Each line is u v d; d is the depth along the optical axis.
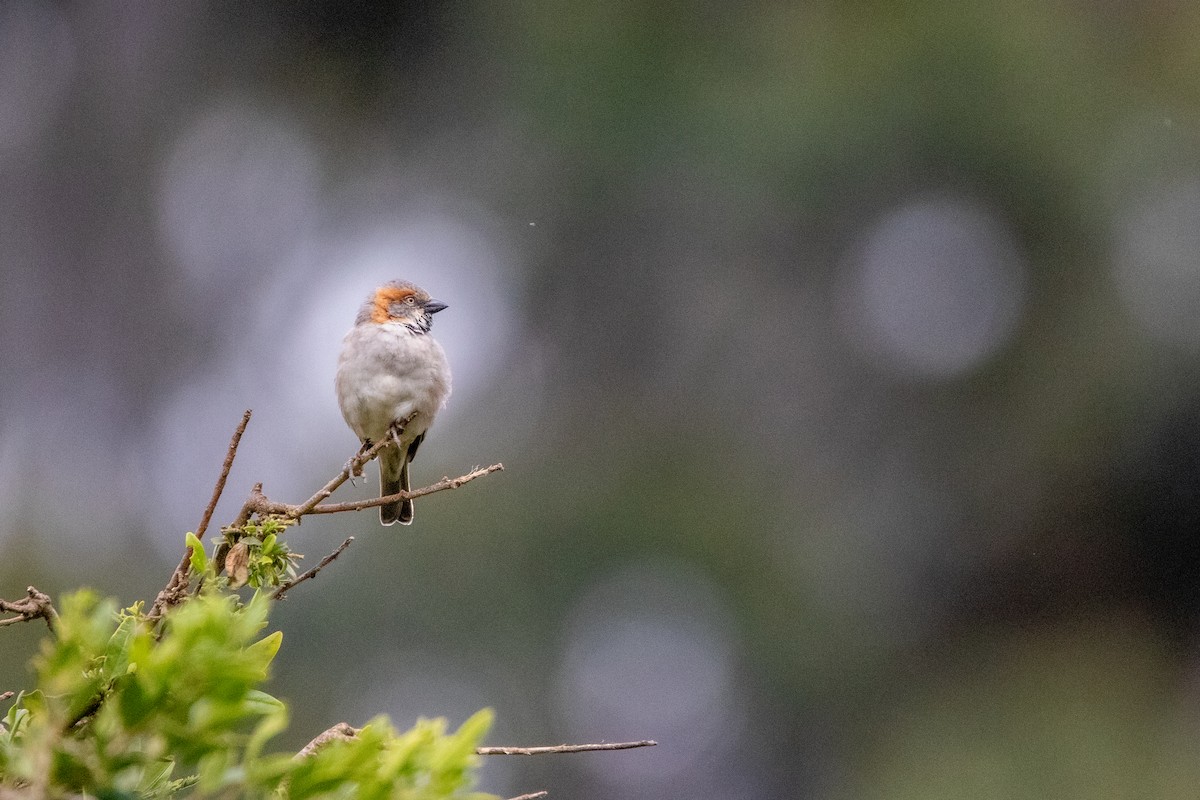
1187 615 17.95
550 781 17.84
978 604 18.22
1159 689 17.30
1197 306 17.30
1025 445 17.92
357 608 16.97
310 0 17.72
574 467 18.28
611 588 18.17
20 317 17.95
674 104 17.20
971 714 17.20
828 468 18.33
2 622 3.94
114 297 18.30
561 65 17.25
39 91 18.34
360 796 3.14
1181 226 17.53
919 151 17.27
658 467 18.19
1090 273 17.72
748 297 18.42
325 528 17.17
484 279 19.17
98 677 3.28
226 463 4.26
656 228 18.28
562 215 18.33
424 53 18.11
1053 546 18.17
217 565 4.45
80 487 17.34
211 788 3.03
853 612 17.92
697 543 17.84
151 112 18.27
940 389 18.23
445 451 18.30
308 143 18.84
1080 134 17.42
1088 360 17.56
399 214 19.12
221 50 18.09
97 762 3.04
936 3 17.47
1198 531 17.75
